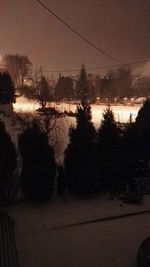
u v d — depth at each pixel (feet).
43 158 35.99
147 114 44.75
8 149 35.47
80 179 38.04
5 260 21.81
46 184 36.50
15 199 37.11
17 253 25.70
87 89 175.22
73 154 38.34
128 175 41.22
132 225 32.37
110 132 39.50
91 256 26.71
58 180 38.88
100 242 28.94
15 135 64.49
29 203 36.88
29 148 35.78
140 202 37.76
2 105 109.19
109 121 39.91
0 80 110.11
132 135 41.86
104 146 39.24
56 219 33.14
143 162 42.78
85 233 30.53
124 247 28.19
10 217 32.12
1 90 109.40
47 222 32.42
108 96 188.75
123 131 41.96
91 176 38.32
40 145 36.01
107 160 39.52
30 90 137.59
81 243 28.71
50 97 110.73
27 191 36.60
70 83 167.73
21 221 32.45
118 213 34.86
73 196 39.34
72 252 27.27
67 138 62.34
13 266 22.33
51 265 25.39
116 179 40.68
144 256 22.50
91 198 38.78
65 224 32.12
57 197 38.91
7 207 35.70
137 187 40.52
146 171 42.34
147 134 43.70
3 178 35.35
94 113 122.62
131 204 37.35
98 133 39.68
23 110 112.88
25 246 27.94
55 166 37.32
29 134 36.32
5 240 25.07
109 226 32.04
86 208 36.01
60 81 165.99
